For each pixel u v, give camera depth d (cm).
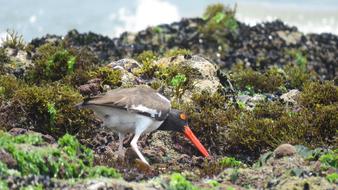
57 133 1573
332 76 2578
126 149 1499
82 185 1179
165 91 1712
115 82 1717
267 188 1262
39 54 1931
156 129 1466
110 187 1172
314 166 1327
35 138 1280
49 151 1241
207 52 2616
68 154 1275
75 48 2014
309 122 1623
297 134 1584
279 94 1889
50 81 1811
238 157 1569
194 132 1606
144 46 2528
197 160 1479
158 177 1288
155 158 1477
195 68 1780
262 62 2533
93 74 1744
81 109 1584
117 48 2433
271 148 1563
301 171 1280
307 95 1730
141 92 1438
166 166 1436
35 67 1836
